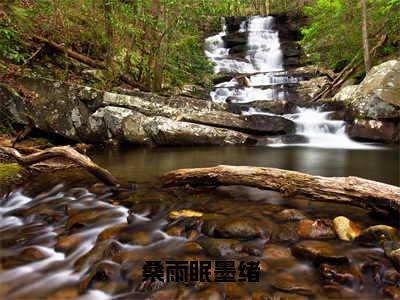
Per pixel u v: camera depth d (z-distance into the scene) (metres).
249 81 15.26
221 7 10.62
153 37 12.16
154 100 9.64
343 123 9.80
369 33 13.87
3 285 2.71
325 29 14.11
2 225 3.87
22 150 6.74
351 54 14.06
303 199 4.34
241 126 9.55
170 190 4.89
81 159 5.04
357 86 10.53
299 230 3.38
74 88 8.70
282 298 2.42
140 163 6.99
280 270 2.78
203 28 22.31
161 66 11.85
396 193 3.40
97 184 5.18
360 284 2.56
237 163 6.84
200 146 9.22
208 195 4.62
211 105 10.28
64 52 10.42
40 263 3.03
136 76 12.59
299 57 19.28
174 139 9.08
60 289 2.66
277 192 4.43
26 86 8.23
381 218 3.66
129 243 3.26
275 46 20.81
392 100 8.67
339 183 3.78
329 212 3.90
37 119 8.12
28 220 3.98
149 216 3.91
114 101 9.17
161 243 3.27
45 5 10.38
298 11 22.42
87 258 3.01
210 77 14.99
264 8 29.47
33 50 9.95
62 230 3.68
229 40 21.48
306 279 2.66
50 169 6.16
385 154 7.65
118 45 12.56
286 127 9.83
